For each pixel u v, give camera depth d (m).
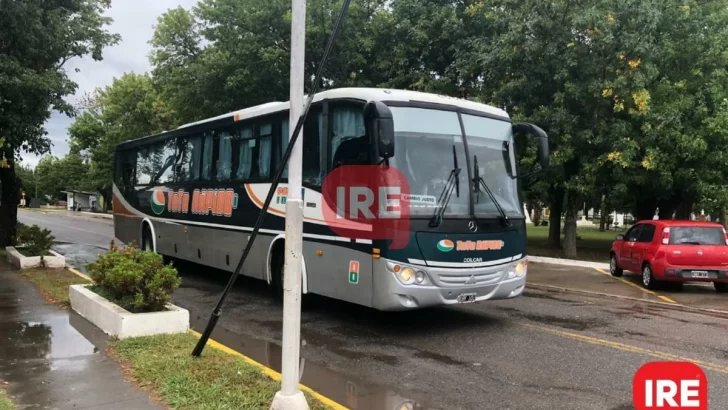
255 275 10.41
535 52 16.72
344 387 5.74
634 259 13.55
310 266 8.80
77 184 63.22
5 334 7.20
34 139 14.75
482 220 7.89
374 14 21.30
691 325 8.89
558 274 14.99
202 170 12.43
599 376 6.16
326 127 8.52
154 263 7.61
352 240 7.88
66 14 15.76
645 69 16.38
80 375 5.60
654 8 15.99
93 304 7.82
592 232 49.41
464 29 19.69
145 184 15.55
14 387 5.23
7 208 17.09
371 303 7.52
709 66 18.14
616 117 17.70
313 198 8.75
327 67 20.62
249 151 10.66
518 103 17.80
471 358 6.83
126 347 6.42
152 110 36.91
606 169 17.98
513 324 8.75
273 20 19.97
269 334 7.89
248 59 19.97
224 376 5.49
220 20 20.95
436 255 7.44
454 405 5.26
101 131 48.00
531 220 67.56
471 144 8.10
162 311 7.34
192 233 12.78
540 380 6.01
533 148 16.89
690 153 17.06
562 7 16.34
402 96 7.78
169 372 5.57
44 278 11.70
